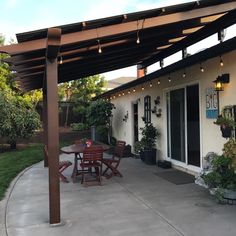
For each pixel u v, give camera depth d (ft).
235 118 19.49
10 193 21.03
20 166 31.09
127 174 26.25
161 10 14.35
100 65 27.40
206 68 22.98
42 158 36.76
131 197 19.12
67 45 14.94
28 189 22.03
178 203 17.54
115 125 50.06
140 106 37.55
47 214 16.48
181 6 14.62
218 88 20.61
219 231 13.44
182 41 25.29
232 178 17.37
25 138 48.03
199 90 24.02
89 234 13.61
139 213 16.10
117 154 27.02
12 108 45.27
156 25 15.03
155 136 31.94
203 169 21.68
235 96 19.70
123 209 16.83
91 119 51.44
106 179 24.36
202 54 19.77
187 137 26.25
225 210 16.11
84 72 29.89
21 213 16.74
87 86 67.00
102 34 14.52
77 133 59.88
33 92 61.41
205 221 14.65
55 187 14.97
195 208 16.55
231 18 19.66
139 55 28.30
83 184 22.67
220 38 22.25
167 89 29.55
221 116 20.01
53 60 14.82
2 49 13.55
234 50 19.35
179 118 27.66
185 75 26.05
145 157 31.37
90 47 17.83
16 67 18.42
